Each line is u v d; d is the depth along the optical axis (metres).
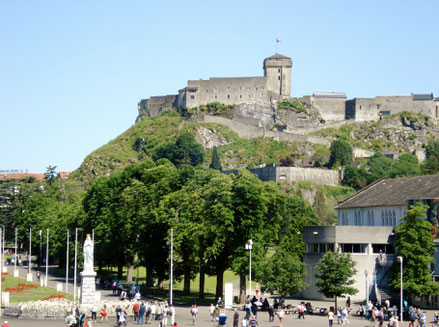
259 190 132.25
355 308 138.12
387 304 128.62
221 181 135.38
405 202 163.50
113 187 179.12
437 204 150.75
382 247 155.75
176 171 161.50
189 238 135.75
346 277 128.12
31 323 103.62
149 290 157.00
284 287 137.25
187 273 150.62
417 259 135.88
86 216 185.38
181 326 102.06
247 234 132.25
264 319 113.12
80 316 97.06
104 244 172.88
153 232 153.12
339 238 153.75
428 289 134.50
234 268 130.25
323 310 124.50
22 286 157.50
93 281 116.81
